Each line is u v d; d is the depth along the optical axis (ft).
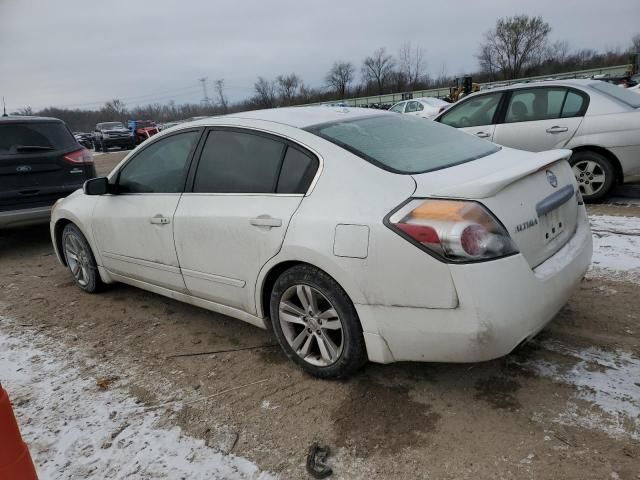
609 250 14.74
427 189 7.95
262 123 10.30
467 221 7.29
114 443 8.41
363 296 8.20
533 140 20.84
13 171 20.01
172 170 11.80
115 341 12.18
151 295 14.98
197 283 11.24
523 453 7.31
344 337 8.79
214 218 10.32
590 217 18.20
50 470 7.95
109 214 13.28
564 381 8.79
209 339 11.82
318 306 9.16
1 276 18.43
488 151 10.34
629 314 10.86
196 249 10.87
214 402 9.28
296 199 9.13
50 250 21.72
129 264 13.19
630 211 18.56
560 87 20.53
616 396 8.25
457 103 23.45
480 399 8.59
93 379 10.49
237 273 10.16
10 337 12.98
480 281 7.23
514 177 7.82
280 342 9.96
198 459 7.87
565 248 9.05
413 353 8.10
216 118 11.31
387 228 7.79
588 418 7.85
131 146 104.37
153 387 9.97
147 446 8.27
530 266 8.02
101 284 15.30
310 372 9.65
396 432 8.02
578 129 19.77
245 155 10.30
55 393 10.10
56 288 16.52
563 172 9.55
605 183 19.75
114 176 13.47
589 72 133.69
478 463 7.23
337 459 7.59
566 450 7.27
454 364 9.66
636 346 9.63
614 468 6.88
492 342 7.42
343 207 8.41
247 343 11.43
